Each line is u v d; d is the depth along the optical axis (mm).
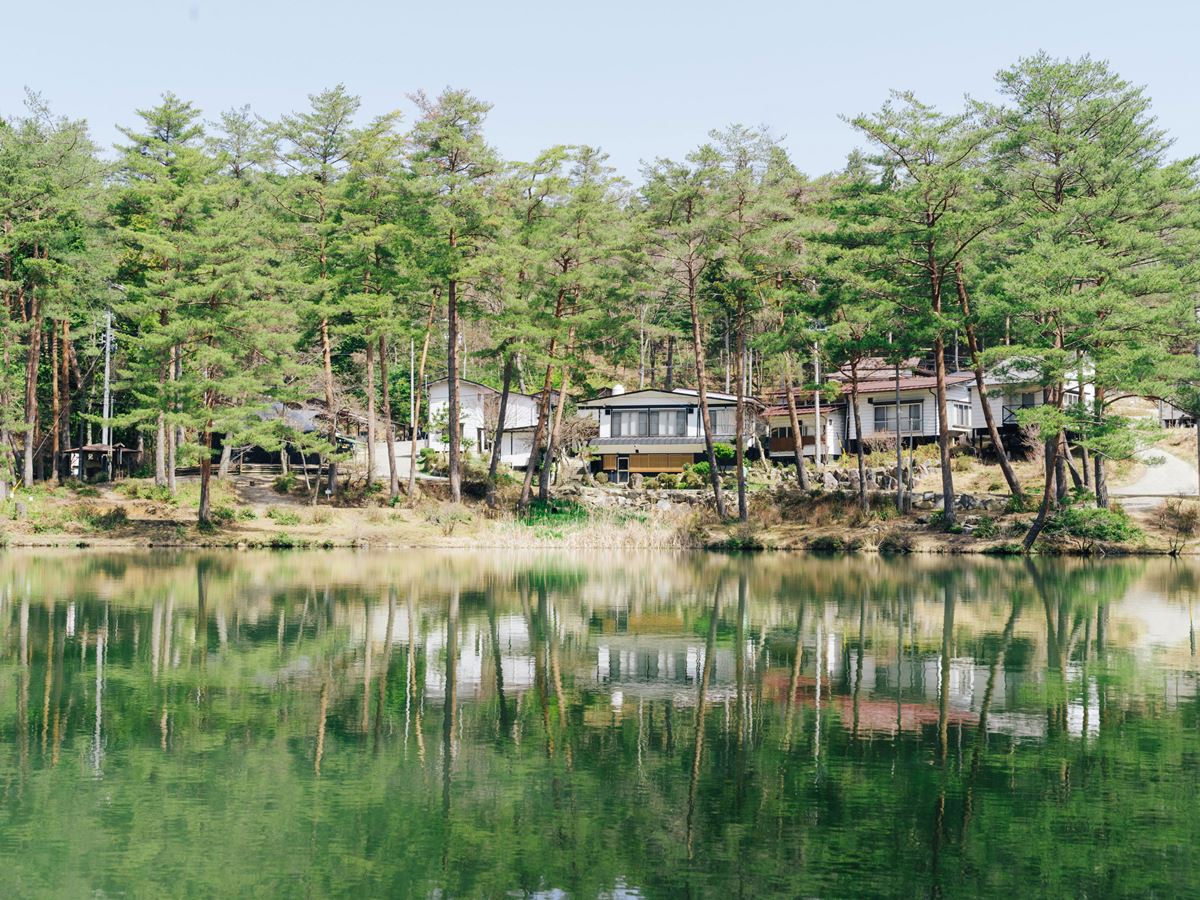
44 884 8734
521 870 9016
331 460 51312
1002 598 27391
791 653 19172
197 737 13195
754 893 8539
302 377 57719
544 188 52031
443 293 54219
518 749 12641
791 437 66875
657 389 66938
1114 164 40156
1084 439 38625
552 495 54938
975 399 63438
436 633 21469
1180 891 8578
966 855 9305
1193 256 41938
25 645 19781
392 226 51812
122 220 55000
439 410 71125
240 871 9000
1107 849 9445
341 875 8922
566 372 54469
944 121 40250
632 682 16531
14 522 45875
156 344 44969
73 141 49219
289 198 55156
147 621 22906
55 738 13125
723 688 16078
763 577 33375
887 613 24547
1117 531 41219
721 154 50781
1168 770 11750
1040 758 12234
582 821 10164
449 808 10547
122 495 51531
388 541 46938
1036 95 42375
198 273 45625
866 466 58188
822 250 45875
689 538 46656
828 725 13805
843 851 9406
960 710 14609
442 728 13641
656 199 52500
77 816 10328
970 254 41969
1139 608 25359
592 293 52750
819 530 46344
